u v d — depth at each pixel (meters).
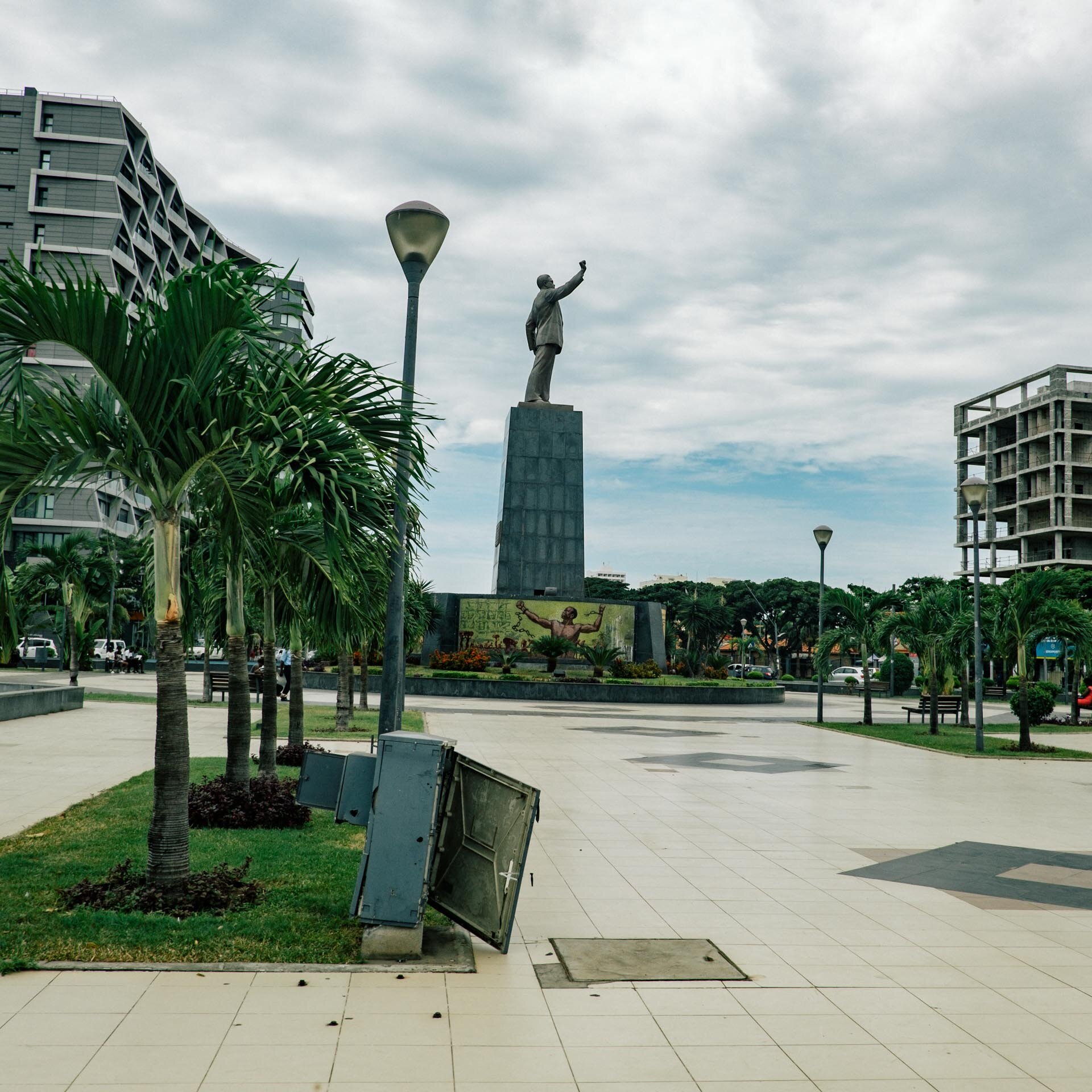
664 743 24.12
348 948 6.94
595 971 6.80
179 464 7.70
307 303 8.73
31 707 24.94
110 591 48.38
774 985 6.61
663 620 51.81
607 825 12.63
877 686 55.38
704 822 12.99
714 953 7.27
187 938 6.95
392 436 8.27
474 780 7.44
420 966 6.66
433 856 7.14
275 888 8.42
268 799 11.61
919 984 6.70
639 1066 5.22
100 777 15.05
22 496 7.52
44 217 80.56
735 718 34.47
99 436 7.45
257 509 8.66
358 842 10.61
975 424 88.12
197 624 13.06
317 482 7.36
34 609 48.50
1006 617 24.92
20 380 6.95
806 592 87.31
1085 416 80.38
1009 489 86.88
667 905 8.65
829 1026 5.88
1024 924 8.30
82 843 10.05
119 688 38.00
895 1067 5.30
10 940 6.76
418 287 9.74
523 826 7.33
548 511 49.28
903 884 9.70
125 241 84.00
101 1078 4.81
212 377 7.54
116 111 81.94
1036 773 20.19
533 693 40.78
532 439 49.56
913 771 19.86
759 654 105.25
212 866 9.15
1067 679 52.22
